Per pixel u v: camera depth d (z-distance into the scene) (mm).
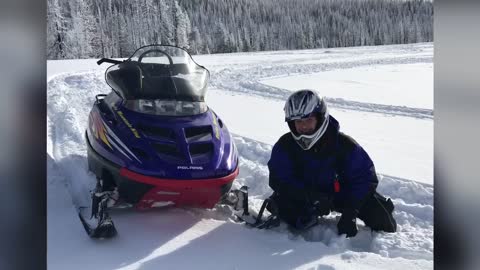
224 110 8648
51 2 28234
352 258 2518
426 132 6617
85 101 8922
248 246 2699
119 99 3482
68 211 3156
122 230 2877
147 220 3059
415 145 5746
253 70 18141
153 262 2461
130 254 2549
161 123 3135
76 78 13008
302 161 2988
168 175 2811
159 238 2785
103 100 3861
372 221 2979
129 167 2859
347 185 2994
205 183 2850
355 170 2896
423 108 8906
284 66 20234
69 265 2373
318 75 16156
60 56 28219
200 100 3451
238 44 58156
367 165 2906
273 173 3070
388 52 35156
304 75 16172
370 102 9719
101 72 15062
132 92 3312
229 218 3197
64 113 6980
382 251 2689
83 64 18953
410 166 4695
